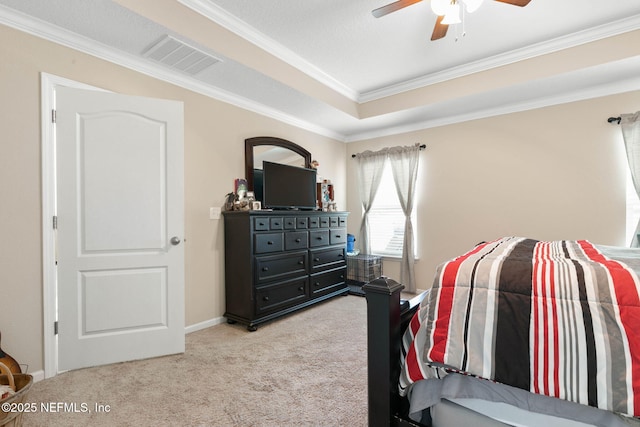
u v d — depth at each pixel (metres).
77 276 2.24
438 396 1.11
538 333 0.94
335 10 2.40
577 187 3.30
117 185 2.35
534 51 2.92
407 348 1.24
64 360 2.20
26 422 1.66
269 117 3.79
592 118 3.22
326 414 1.72
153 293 2.46
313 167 4.29
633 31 2.54
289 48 2.94
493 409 1.02
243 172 3.48
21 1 1.88
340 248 4.13
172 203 2.53
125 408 1.78
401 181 4.42
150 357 2.42
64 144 2.19
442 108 3.72
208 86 3.09
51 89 2.16
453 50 2.99
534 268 1.07
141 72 2.65
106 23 2.11
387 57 3.11
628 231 3.07
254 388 1.98
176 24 2.22
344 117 4.05
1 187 1.97
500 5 2.33
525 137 3.58
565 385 0.89
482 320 1.02
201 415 1.72
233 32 2.58
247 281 3.03
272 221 3.22
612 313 0.89
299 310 3.59
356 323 3.17
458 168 4.04
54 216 2.18
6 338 1.98
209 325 3.13
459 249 4.03
